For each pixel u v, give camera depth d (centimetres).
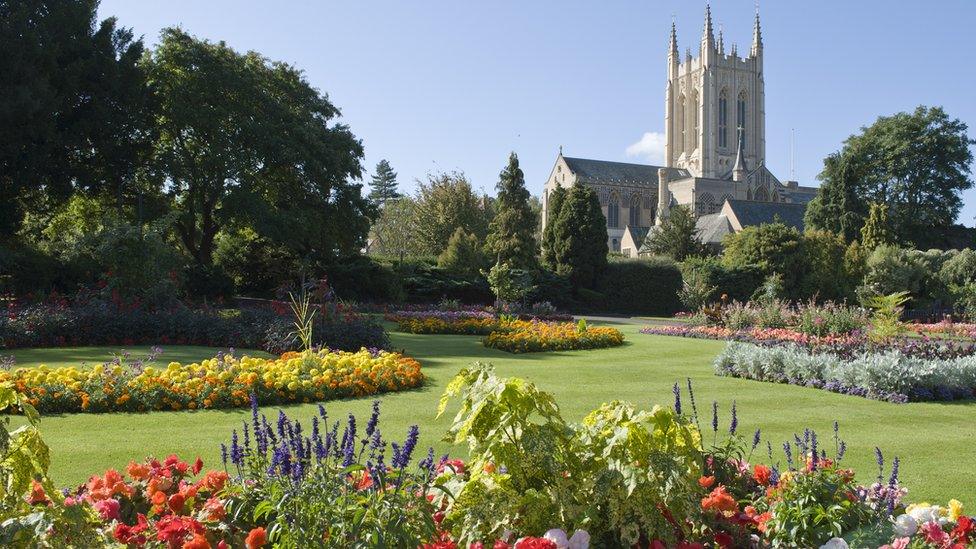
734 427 500
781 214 7175
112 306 1831
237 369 1089
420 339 2138
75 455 722
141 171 3262
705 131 9862
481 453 389
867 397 1208
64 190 2884
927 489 671
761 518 400
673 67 10625
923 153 5994
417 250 6275
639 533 357
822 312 2427
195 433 825
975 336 2730
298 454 362
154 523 374
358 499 346
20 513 321
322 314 1666
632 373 1433
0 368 1075
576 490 368
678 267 4453
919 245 5806
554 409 385
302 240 3528
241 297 3700
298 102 3803
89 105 2908
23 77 2598
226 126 3400
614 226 9238
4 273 2528
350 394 1084
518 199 5212
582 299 4588
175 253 2245
